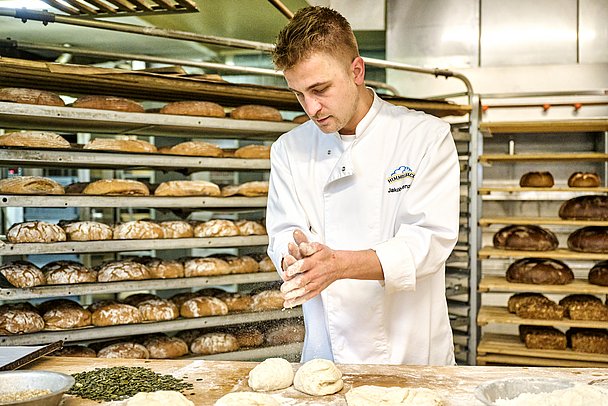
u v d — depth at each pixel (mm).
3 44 3193
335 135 2131
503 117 4977
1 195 2643
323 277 1706
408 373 1813
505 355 3988
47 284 2896
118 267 3020
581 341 3871
